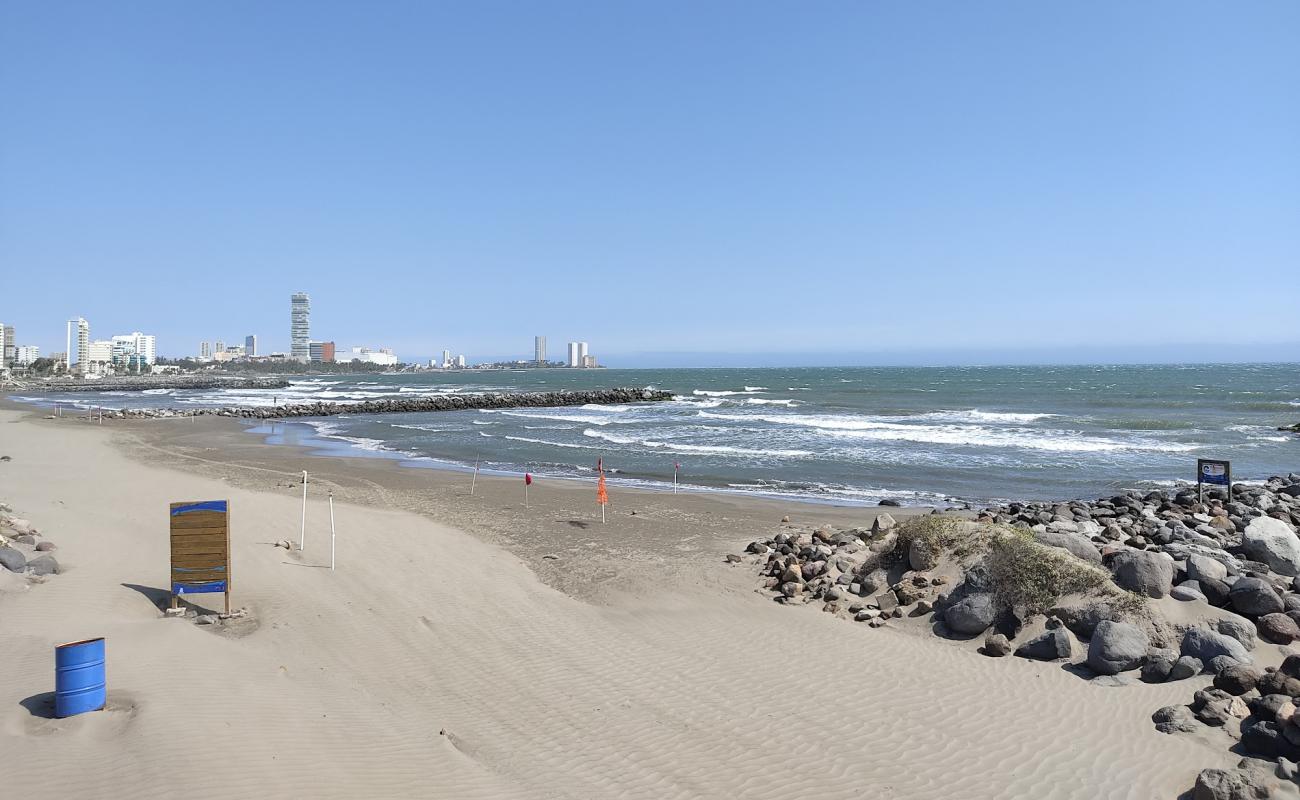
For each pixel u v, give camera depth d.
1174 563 10.95
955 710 8.28
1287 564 12.13
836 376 154.00
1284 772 6.67
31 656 8.35
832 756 7.38
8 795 5.69
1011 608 10.15
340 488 23.28
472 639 10.34
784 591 12.25
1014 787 6.83
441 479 25.70
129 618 10.05
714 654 9.92
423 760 7.02
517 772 7.02
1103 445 33.56
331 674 8.91
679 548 15.59
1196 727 7.62
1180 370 169.75
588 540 16.38
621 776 7.00
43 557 11.66
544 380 164.38
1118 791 6.74
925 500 21.95
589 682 9.08
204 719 7.04
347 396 93.75
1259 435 36.94
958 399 67.25
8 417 54.25
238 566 12.72
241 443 38.19
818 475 26.69
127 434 41.59
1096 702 8.32
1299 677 7.96
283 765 6.48
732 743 7.64
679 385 114.88
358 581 12.39
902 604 11.30
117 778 5.97
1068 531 14.46
